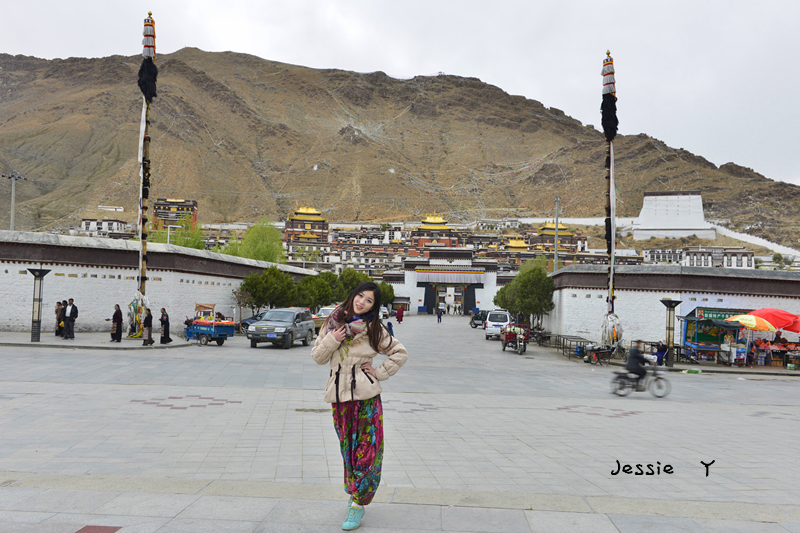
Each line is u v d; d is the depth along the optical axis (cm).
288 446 710
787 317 2216
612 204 2573
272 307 3481
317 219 16038
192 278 2994
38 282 2070
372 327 431
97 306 2648
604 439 819
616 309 2798
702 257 11788
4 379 1278
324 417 941
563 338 2745
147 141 2402
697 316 2658
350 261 12350
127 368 1552
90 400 1030
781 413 1205
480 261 9431
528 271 3428
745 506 475
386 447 729
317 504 445
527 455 692
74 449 663
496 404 1201
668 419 1054
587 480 570
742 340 2506
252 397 1155
